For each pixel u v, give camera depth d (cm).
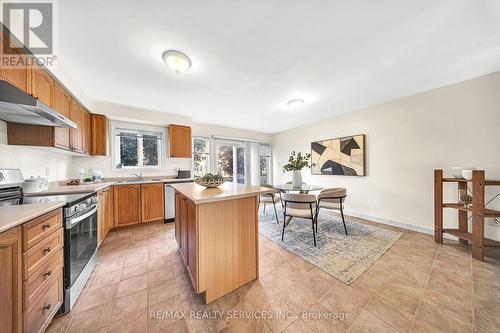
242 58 182
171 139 373
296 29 144
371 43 162
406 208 292
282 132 534
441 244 236
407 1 120
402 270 179
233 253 155
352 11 128
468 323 118
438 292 147
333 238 259
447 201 252
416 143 279
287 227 307
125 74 212
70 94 225
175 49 167
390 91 267
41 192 175
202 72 208
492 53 177
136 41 156
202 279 138
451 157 247
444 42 161
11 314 89
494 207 218
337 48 168
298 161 333
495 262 191
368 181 338
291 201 251
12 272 90
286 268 186
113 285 162
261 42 159
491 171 218
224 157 490
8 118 162
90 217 181
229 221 153
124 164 357
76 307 137
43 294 109
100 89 253
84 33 146
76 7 121
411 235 266
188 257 167
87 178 296
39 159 220
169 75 214
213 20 134
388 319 123
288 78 224
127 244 247
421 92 271
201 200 127
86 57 178
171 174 402
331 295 147
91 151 295
